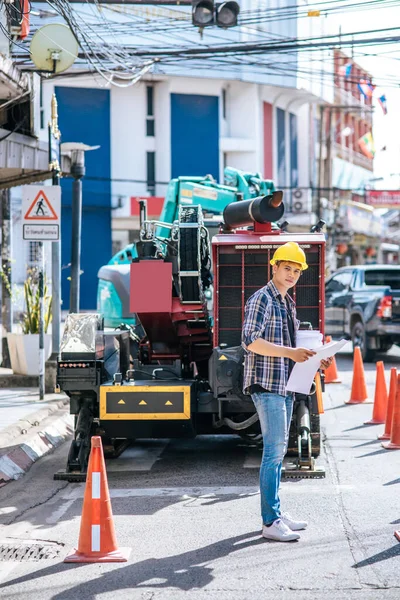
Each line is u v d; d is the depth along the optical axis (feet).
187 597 23.35
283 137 217.97
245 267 39.99
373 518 30.96
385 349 89.97
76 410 40.37
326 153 237.25
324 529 29.60
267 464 28.55
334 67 202.49
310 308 39.81
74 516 32.35
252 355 28.68
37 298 68.44
